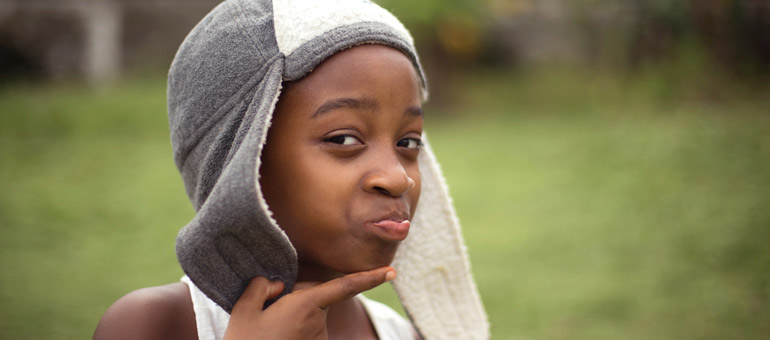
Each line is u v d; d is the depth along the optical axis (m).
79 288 4.12
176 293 1.17
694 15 11.75
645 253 5.05
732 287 4.32
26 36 13.77
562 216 6.22
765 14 11.27
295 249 1.06
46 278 4.28
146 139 9.84
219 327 1.15
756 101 11.00
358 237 1.01
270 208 1.06
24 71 13.93
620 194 6.72
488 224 6.09
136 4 14.41
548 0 15.20
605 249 5.17
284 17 1.05
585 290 4.34
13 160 8.06
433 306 1.42
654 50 12.81
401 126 1.06
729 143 7.92
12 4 13.36
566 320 3.87
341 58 1.03
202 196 1.08
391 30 1.08
